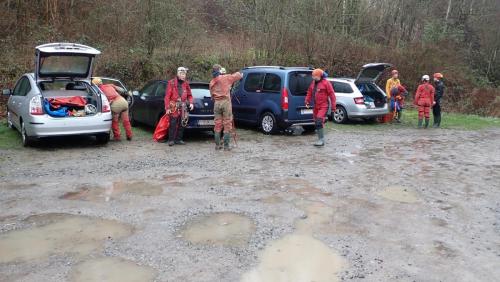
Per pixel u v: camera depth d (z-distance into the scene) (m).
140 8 16.45
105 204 5.80
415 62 24.11
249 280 3.89
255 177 7.29
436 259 4.41
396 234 5.03
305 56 20.72
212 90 9.42
